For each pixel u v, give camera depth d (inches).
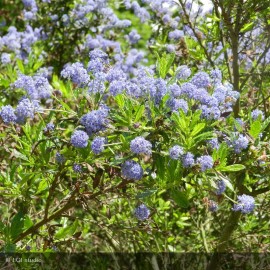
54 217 37.0
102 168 33.2
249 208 35.9
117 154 34.7
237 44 46.4
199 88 35.7
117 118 33.1
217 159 33.4
